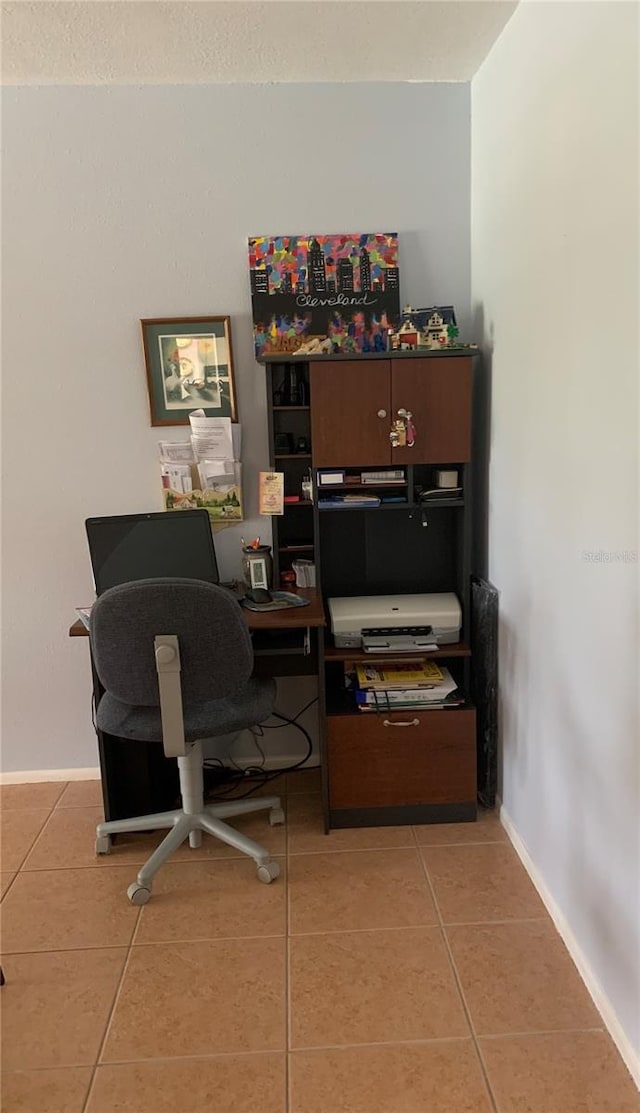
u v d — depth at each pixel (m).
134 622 1.89
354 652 2.46
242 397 2.56
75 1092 1.53
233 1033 1.66
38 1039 1.66
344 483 2.40
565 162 1.68
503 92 2.10
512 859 2.25
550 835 1.97
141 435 2.56
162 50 2.14
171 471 2.55
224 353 2.52
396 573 2.67
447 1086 1.51
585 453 1.63
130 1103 1.50
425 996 1.74
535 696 2.04
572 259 1.66
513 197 2.05
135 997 1.77
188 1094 1.52
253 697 2.19
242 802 2.42
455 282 2.54
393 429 2.35
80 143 2.39
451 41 2.14
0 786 2.78
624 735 1.50
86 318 2.49
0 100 2.35
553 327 1.79
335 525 2.63
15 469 2.56
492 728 2.43
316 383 2.33
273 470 2.47
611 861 1.59
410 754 2.40
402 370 2.32
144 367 2.52
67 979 1.83
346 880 2.17
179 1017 1.71
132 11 1.92
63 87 2.35
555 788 1.92
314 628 2.45
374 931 1.96
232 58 2.21
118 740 2.42
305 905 2.07
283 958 1.87
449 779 2.42
